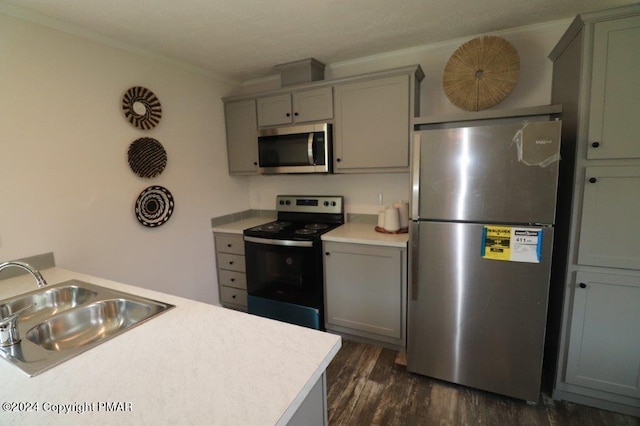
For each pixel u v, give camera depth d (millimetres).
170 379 803
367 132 2449
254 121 2914
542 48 2158
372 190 2830
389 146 2387
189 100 2705
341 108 2520
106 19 1851
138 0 1651
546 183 1574
